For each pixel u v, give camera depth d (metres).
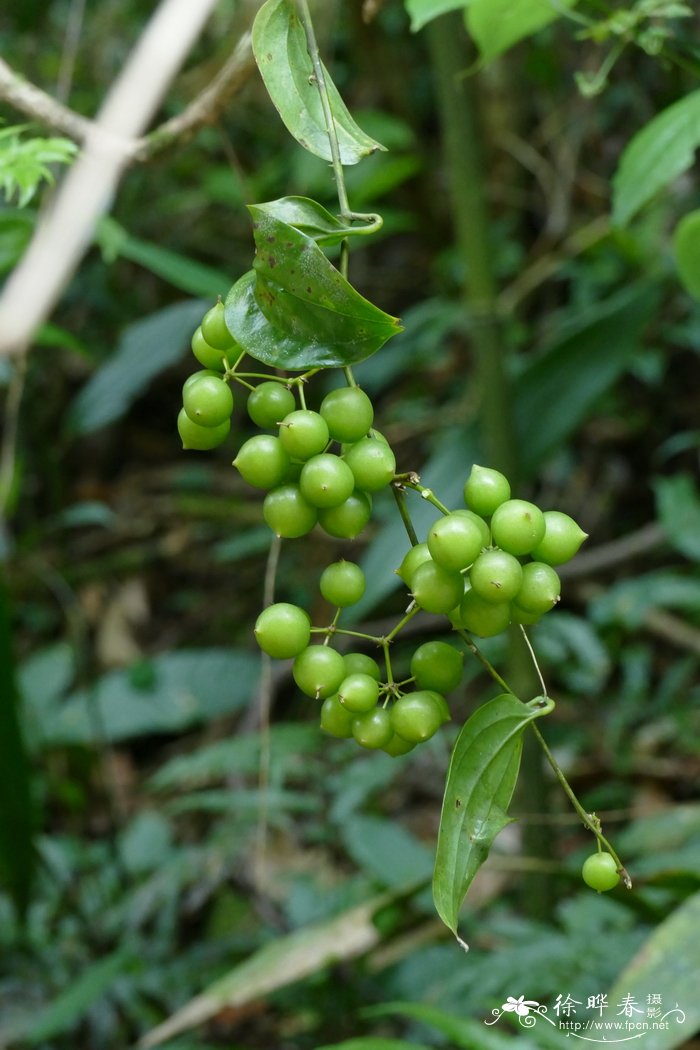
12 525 1.36
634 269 1.19
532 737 0.76
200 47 1.31
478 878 0.87
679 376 1.34
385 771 0.82
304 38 0.45
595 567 1.19
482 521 0.42
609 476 1.34
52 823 1.07
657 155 0.56
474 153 0.74
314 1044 0.73
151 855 0.91
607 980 0.63
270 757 0.83
